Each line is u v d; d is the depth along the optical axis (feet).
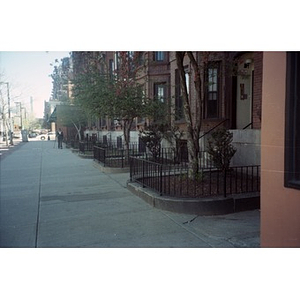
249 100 35.55
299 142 10.20
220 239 14.42
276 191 10.66
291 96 10.14
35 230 16.21
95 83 35.68
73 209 20.04
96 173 34.76
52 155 58.23
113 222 17.19
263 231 11.19
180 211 18.58
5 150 69.77
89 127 76.74
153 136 37.76
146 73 46.21
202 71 32.27
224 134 23.86
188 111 22.91
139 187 23.22
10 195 24.48
